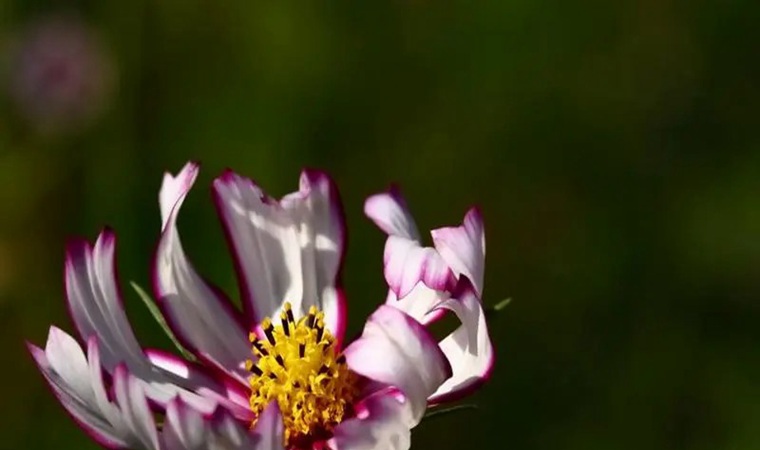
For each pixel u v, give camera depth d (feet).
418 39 2.02
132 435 1.42
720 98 2.03
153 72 2.00
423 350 1.42
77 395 1.44
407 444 1.44
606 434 1.93
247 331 1.53
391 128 2.01
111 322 1.48
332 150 1.99
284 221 1.54
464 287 1.44
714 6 2.03
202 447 1.41
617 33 2.03
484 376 1.44
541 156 2.01
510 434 1.92
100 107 1.98
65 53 2.00
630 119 2.02
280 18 2.01
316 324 1.52
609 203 2.00
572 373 1.94
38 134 1.98
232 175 1.54
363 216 1.97
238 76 2.00
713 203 2.00
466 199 1.99
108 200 1.97
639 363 1.95
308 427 1.51
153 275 1.51
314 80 2.00
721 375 1.95
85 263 1.48
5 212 1.97
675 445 1.93
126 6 2.01
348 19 2.02
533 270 1.98
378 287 1.93
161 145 1.99
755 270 1.98
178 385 1.50
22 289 1.94
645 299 1.98
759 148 2.01
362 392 1.51
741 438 1.92
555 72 2.02
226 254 1.93
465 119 2.01
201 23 2.01
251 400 1.51
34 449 1.88
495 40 2.02
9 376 1.92
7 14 2.06
